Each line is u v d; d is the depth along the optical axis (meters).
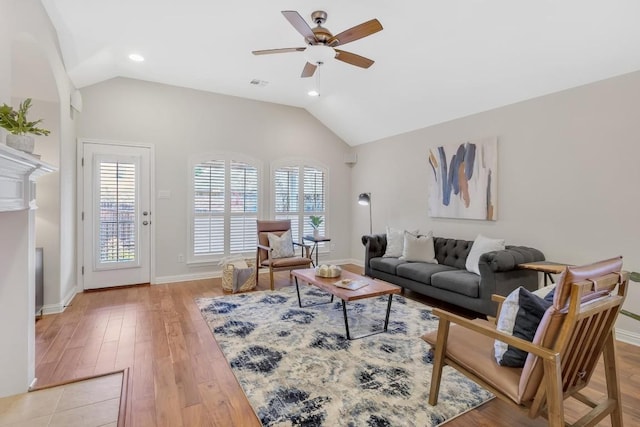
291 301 3.84
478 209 4.02
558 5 2.44
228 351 2.55
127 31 3.11
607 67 2.80
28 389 2.03
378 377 2.18
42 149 3.21
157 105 4.57
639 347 2.69
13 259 2.01
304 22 2.34
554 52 2.87
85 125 4.14
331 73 4.17
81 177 4.12
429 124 4.69
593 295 1.45
